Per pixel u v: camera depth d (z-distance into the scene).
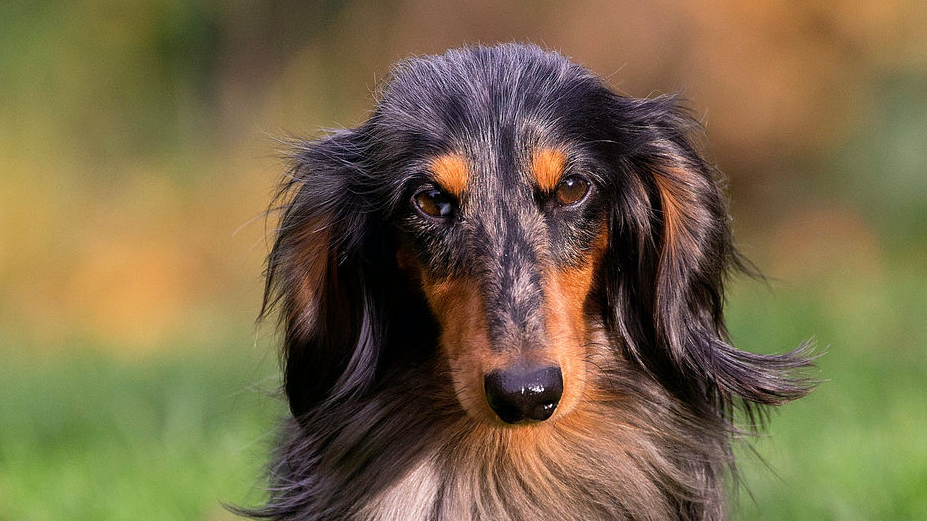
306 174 6.91
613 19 24.30
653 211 6.79
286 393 7.02
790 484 8.99
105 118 29.05
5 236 27.19
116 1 28.88
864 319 15.70
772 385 6.94
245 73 28.98
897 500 8.55
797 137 24.86
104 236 27.23
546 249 6.02
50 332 24.53
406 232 6.29
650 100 6.95
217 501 9.38
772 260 23.88
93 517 9.23
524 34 25.12
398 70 7.01
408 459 6.73
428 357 6.68
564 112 6.31
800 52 24.66
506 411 5.55
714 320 6.94
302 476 7.08
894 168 24.98
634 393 6.81
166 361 17.14
